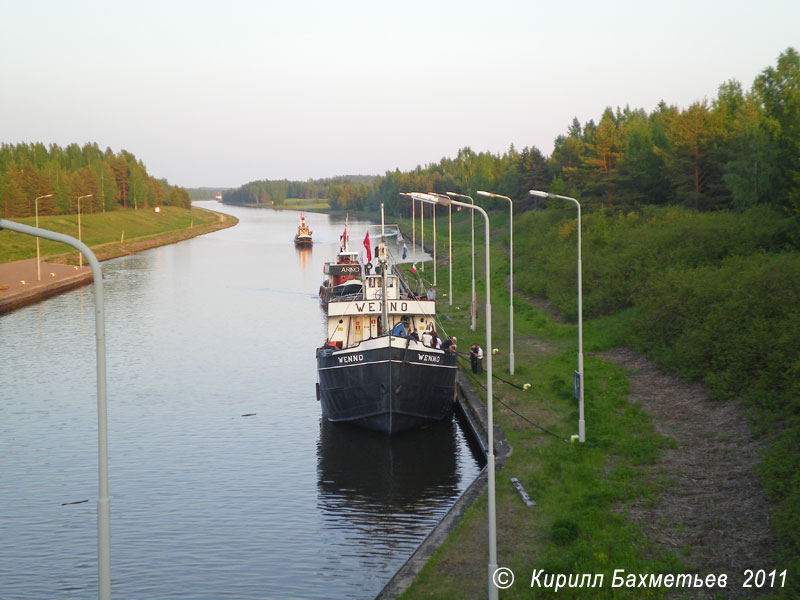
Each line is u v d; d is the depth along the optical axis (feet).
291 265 415.85
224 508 94.07
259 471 107.24
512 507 80.18
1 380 163.02
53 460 112.98
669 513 75.31
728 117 286.46
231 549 82.74
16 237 488.02
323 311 257.75
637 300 175.11
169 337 211.41
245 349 194.39
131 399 147.02
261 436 123.44
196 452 115.75
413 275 317.63
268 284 333.01
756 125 234.38
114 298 291.58
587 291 198.08
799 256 143.74
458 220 581.12
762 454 84.33
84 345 201.16
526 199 457.68
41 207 602.44
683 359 127.03
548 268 243.19
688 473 85.56
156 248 542.57
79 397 148.46
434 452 114.21
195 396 148.77
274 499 96.73
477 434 112.98
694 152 262.47
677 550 67.31
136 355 187.83
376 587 73.92
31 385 158.61
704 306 140.26
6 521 91.56
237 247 545.44
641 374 133.18
